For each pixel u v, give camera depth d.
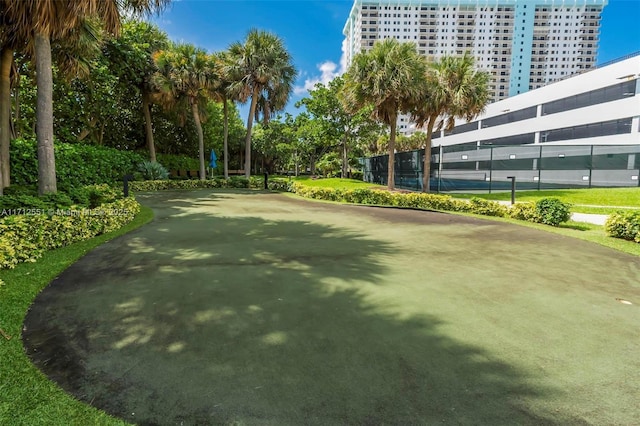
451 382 1.94
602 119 21.52
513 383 1.94
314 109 21.89
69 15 5.62
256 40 18.53
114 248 5.06
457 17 98.12
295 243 5.54
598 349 2.32
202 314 2.82
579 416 1.68
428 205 10.76
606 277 3.91
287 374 2.01
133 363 2.12
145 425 1.62
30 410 1.71
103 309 2.92
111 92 16.67
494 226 7.41
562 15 96.25
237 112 35.59
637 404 1.77
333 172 29.48
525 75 98.75
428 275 3.94
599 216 9.02
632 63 19.61
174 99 19.41
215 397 1.81
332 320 2.73
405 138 41.91
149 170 18.39
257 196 14.30
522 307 3.03
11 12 6.00
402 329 2.59
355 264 4.35
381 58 12.85
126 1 6.56
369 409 1.72
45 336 2.46
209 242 5.54
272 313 2.85
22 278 3.64
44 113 6.28
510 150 22.62
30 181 9.72
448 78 13.66
